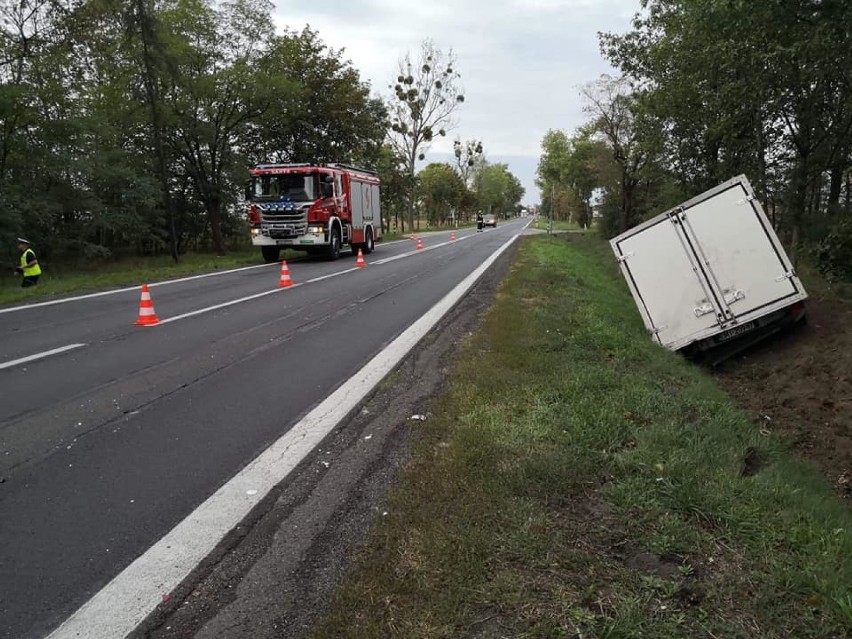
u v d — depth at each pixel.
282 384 6.12
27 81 19.25
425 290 12.97
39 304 11.22
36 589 2.85
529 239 33.97
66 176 20.83
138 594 2.79
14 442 4.62
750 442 5.07
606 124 34.81
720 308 9.29
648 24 21.44
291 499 3.69
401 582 2.74
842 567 2.92
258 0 26.62
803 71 12.88
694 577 2.84
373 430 4.79
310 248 21.34
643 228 9.69
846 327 9.77
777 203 17.56
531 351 6.92
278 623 2.56
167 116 23.84
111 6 20.23
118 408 5.40
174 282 14.74
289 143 33.22
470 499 3.46
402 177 49.88
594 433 4.48
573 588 2.72
